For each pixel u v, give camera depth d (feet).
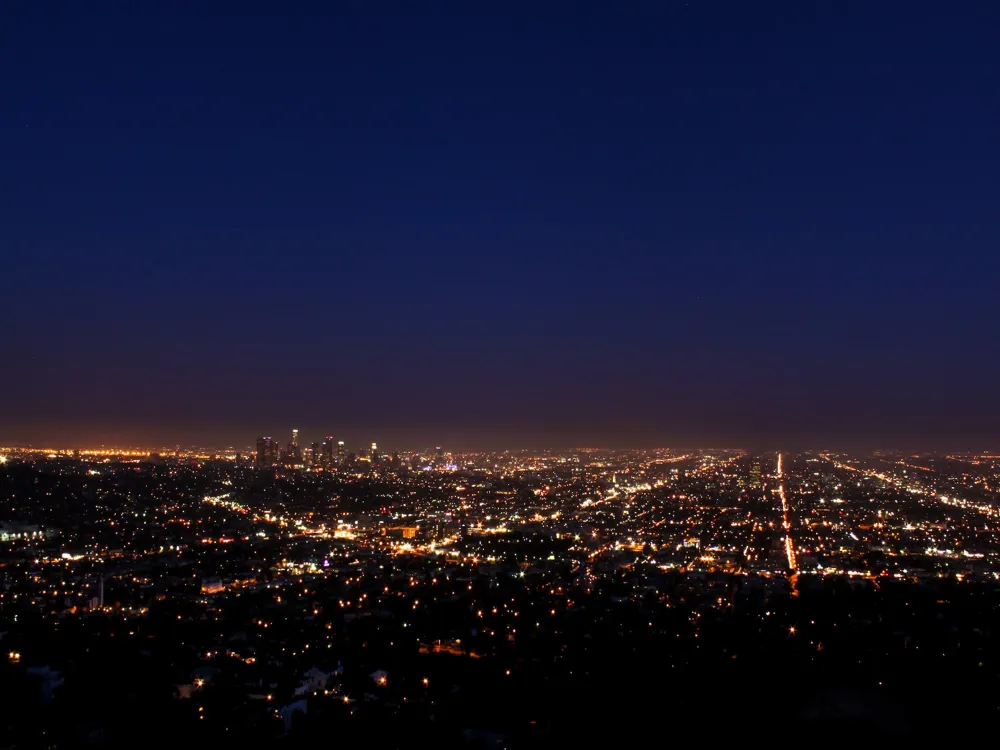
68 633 633.61
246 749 429.79
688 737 437.99
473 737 444.55
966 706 461.78
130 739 440.04
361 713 475.72
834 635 612.29
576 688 510.17
